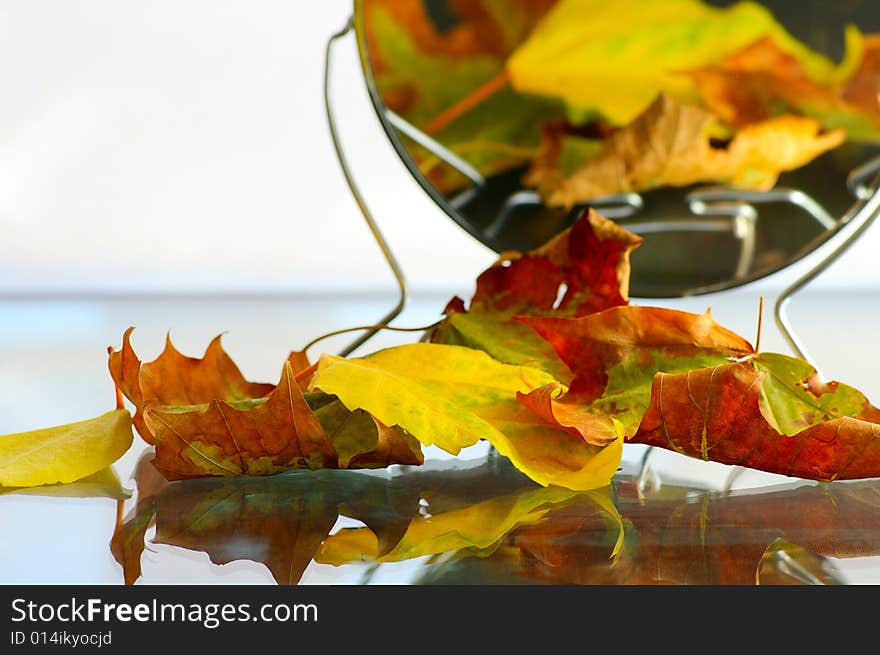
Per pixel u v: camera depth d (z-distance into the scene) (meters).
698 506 1.12
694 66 1.31
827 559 1.07
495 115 1.29
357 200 1.28
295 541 1.09
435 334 1.21
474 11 1.28
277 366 1.42
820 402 1.15
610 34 1.30
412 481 1.15
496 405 1.14
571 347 1.14
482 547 1.08
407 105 1.27
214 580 1.06
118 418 1.15
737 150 1.31
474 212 1.30
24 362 1.45
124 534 1.09
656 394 1.12
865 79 1.29
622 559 1.07
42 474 1.13
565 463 1.12
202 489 1.14
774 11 1.30
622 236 1.20
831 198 1.30
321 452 1.12
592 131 1.31
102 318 2.11
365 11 1.26
